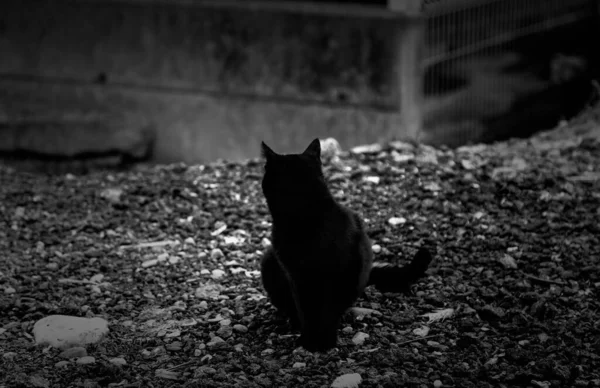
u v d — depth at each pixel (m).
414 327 2.59
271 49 5.13
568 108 5.09
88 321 2.66
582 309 2.64
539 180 3.40
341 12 4.80
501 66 5.16
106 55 5.71
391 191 3.43
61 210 3.59
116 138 5.52
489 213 3.22
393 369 2.41
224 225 3.30
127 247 3.20
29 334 2.65
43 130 5.66
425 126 4.76
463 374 2.37
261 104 5.21
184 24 5.40
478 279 2.81
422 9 4.60
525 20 5.33
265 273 2.62
